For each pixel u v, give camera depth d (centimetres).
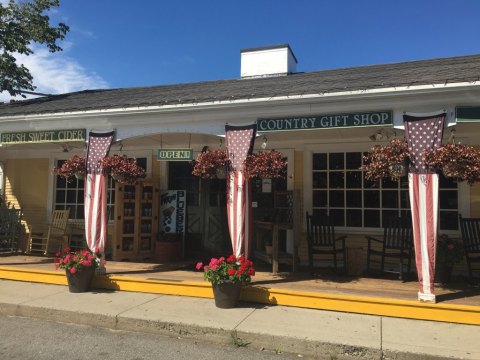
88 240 745
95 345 488
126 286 697
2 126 850
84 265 680
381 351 443
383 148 589
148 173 1016
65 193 1084
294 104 650
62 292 686
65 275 737
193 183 1002
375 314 561
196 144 977
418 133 581
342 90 616
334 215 858
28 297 651
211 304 614
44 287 722
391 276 749
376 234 825
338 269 815
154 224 974
